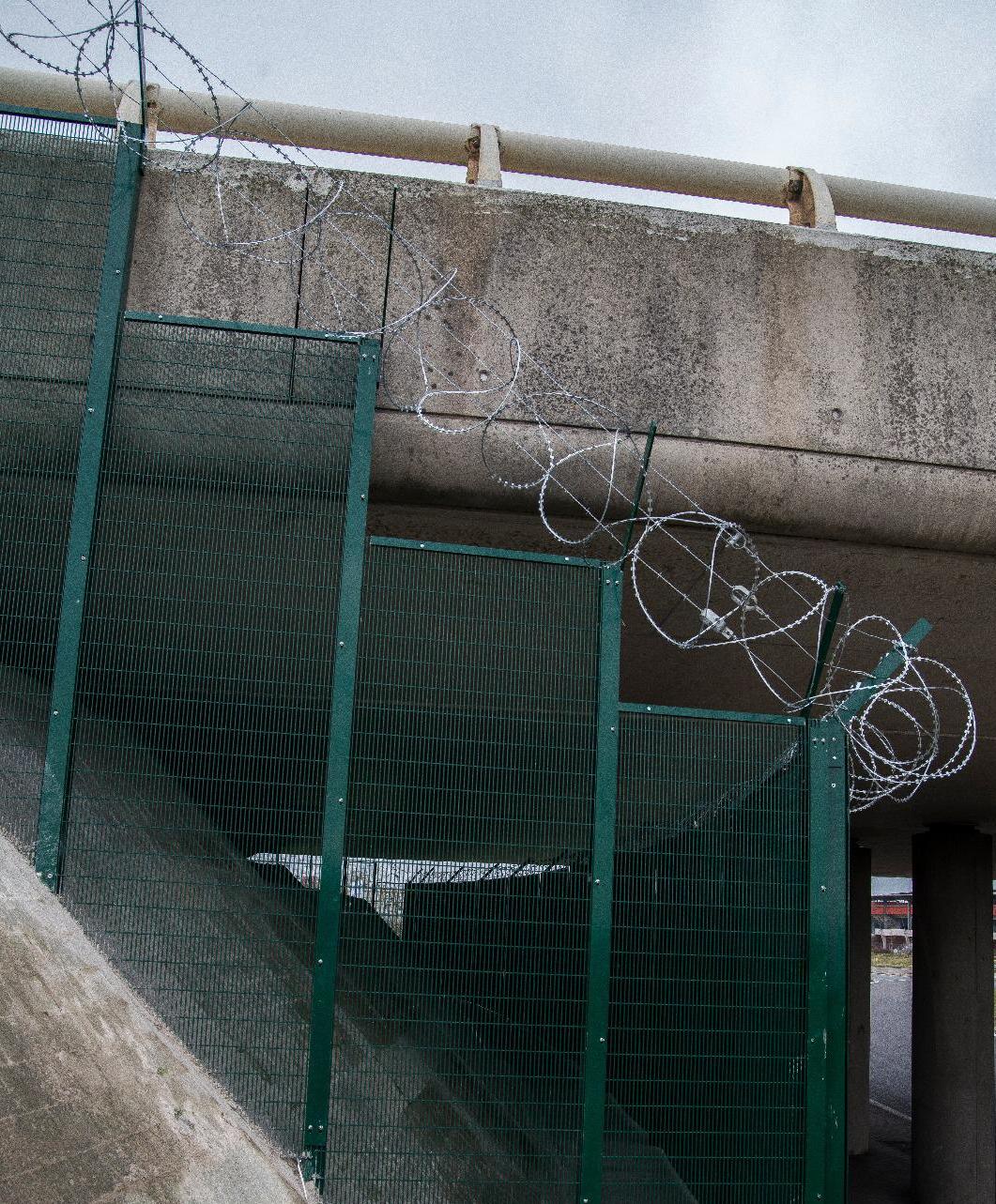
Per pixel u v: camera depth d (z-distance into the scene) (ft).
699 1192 13.91
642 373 17.67
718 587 19.66
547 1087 13.85
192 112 19.02
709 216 18.26
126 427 14.70
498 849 14.34
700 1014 14.47
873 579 19.62
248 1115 13.08
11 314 14.93
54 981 12.05
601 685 14.79
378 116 19.33
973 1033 39.73
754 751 15.15
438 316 17.31
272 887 13.76
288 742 14.15
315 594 14.48
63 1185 10.30
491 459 17.25
